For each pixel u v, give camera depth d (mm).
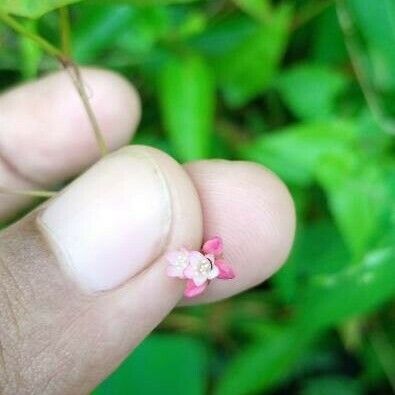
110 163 60
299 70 95
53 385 60
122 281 60
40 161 85
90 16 90
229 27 94
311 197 95
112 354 62
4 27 91
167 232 59
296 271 92
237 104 96
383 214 86
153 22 91
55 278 59
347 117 95
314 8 95
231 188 72
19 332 59
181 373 94
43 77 88
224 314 100
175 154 96
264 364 91
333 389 101
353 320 94
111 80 84
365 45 93
